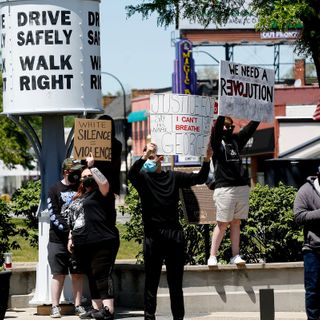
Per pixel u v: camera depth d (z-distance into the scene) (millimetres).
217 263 19938
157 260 17000
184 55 71000
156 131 18953
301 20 28812
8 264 20016
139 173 16891
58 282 18516
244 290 19125
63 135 19969
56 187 18469
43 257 19422
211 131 18656
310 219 16047
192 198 19359
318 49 29547
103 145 18062
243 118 18641
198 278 19109
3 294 17094
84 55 19469
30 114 19578
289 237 20547
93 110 19531
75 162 18328
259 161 75688
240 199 18812
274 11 27547
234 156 18750
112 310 17031
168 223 16906
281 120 67375
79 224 17047
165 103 18891
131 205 20906
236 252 19172
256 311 19094
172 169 19281
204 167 16984
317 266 16156
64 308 18938
